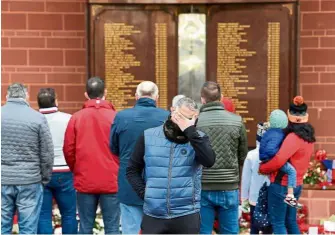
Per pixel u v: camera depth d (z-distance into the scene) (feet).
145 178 36.06
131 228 41.83
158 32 59.11
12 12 60.39
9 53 60.49
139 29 58.95
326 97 60.23
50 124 47.29
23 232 43.93
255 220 46.65
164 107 59.57
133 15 58.90
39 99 47.16
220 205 42.70
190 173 34.81
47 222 47.96
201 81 59.41
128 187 41.52
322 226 55.31
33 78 60.80
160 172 34.71
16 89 43.86
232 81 59.11
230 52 58.95
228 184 42.45
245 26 58.59
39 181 44.24
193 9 58.95
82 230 45.47
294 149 44.57
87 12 58.65
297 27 58.03
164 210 34.78
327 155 60.29
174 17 59.06
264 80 58.80
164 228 34.99
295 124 45.50
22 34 60.44
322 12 59.77
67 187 47.88
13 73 60.64
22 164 43.52
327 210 57.31
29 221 43.83
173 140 34.78
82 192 44.91
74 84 61.00
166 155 34.73
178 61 59.36
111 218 45.29
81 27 60.64
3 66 60.49
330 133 60.29
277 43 58.39
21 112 43.57
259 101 58.95
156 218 34.99
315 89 60.23
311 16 59.93
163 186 34.68
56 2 60.44
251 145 59.11
